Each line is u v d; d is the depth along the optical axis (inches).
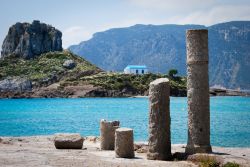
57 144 1131.9
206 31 945.5
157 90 963.3
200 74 943.7
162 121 962.7
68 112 3777.1
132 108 4338.1
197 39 940.6
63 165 856.9
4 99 7682.1
